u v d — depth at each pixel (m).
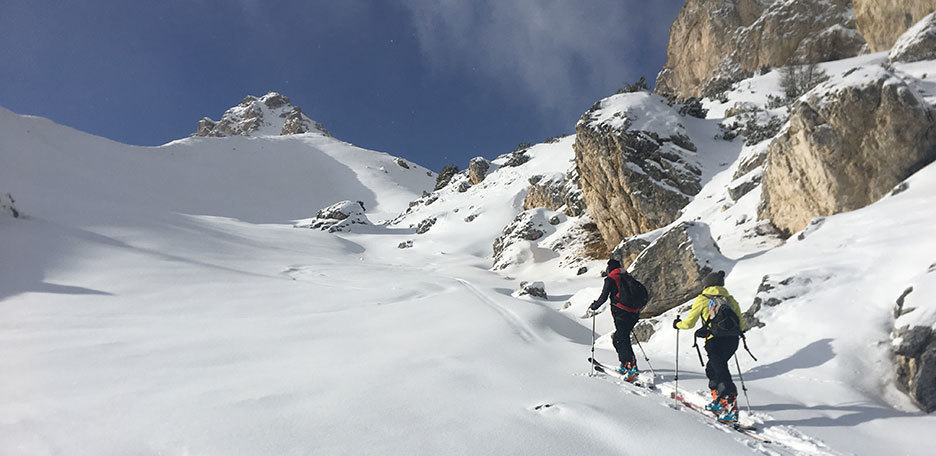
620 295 6.09
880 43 32.84
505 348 7.12
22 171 42.03
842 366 5.34
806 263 7.60
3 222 18.27
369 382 5.30
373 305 11.84
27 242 16.48
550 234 30.39
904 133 9.34
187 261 18.38
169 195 63.16
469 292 13.42
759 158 16.89
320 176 97.38
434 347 7.16
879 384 5.07
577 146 23.22
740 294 7.74
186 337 8.12
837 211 10.16
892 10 31.12
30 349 7.16
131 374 5.85
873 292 6.17
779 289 6.97
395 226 53.31
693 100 27.12
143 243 20.89
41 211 22.55
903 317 5.14
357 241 43.66
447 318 9.51
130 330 8.66
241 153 94.56
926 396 4.65
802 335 6.11
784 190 11.73
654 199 20.30
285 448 3.55
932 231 6.62
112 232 21.84
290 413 4.32
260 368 6.11
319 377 5.57
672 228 9.53
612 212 22.58
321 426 3.99
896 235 7.16
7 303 10.80
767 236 12.02
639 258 9.62
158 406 4.59
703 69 52.97
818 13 40.72
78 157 57.25
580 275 21.72
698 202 18.67
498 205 45.09
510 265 27.92
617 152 21.39
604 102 23.95
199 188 72.44
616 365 6.42
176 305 11.38
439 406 4.47
